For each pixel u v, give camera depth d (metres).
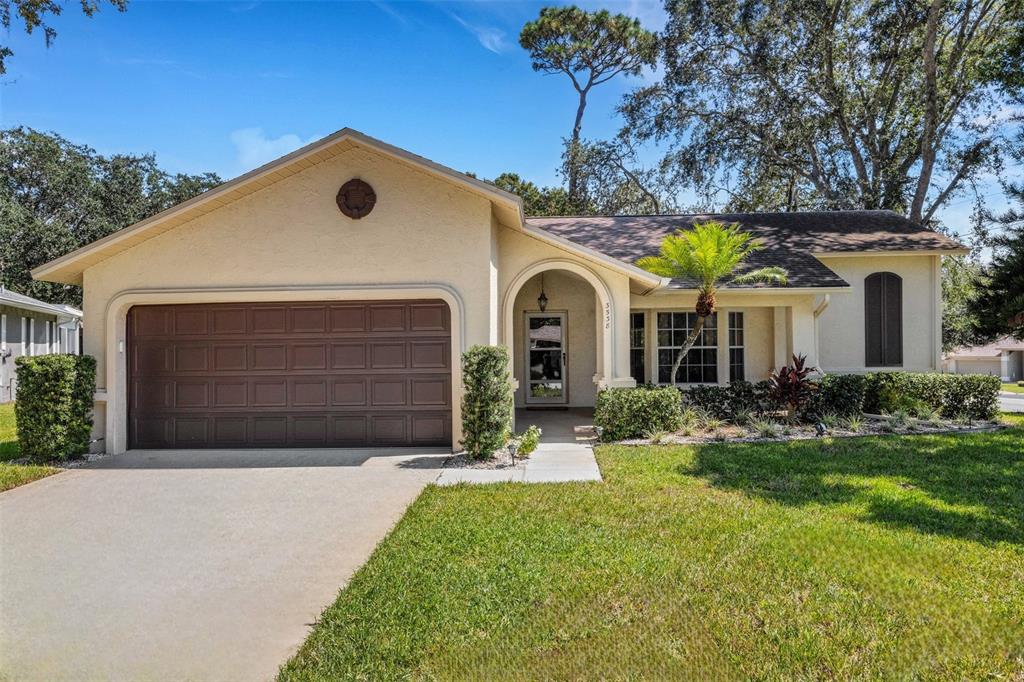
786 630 3.74
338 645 3.68
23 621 4.14
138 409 10.20
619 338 11.23
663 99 26.73
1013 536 5.35
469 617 3.98
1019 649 3.52
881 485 7.10
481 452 8.89
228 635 3.93
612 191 32.56
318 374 10.11
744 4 22.89
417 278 9.67
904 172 23.89
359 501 6.95
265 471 8.48
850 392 11.88
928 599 4.13
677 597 4.21
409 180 9.68
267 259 9.74
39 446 8.90
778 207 30.20
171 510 6.70
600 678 3.30
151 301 9.82
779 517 5.93
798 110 23.98
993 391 11.92
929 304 15.29
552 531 5.62
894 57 22.34
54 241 34.59
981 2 21.12
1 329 21.36
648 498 6.69
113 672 3.51
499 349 9.01
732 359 14.50
